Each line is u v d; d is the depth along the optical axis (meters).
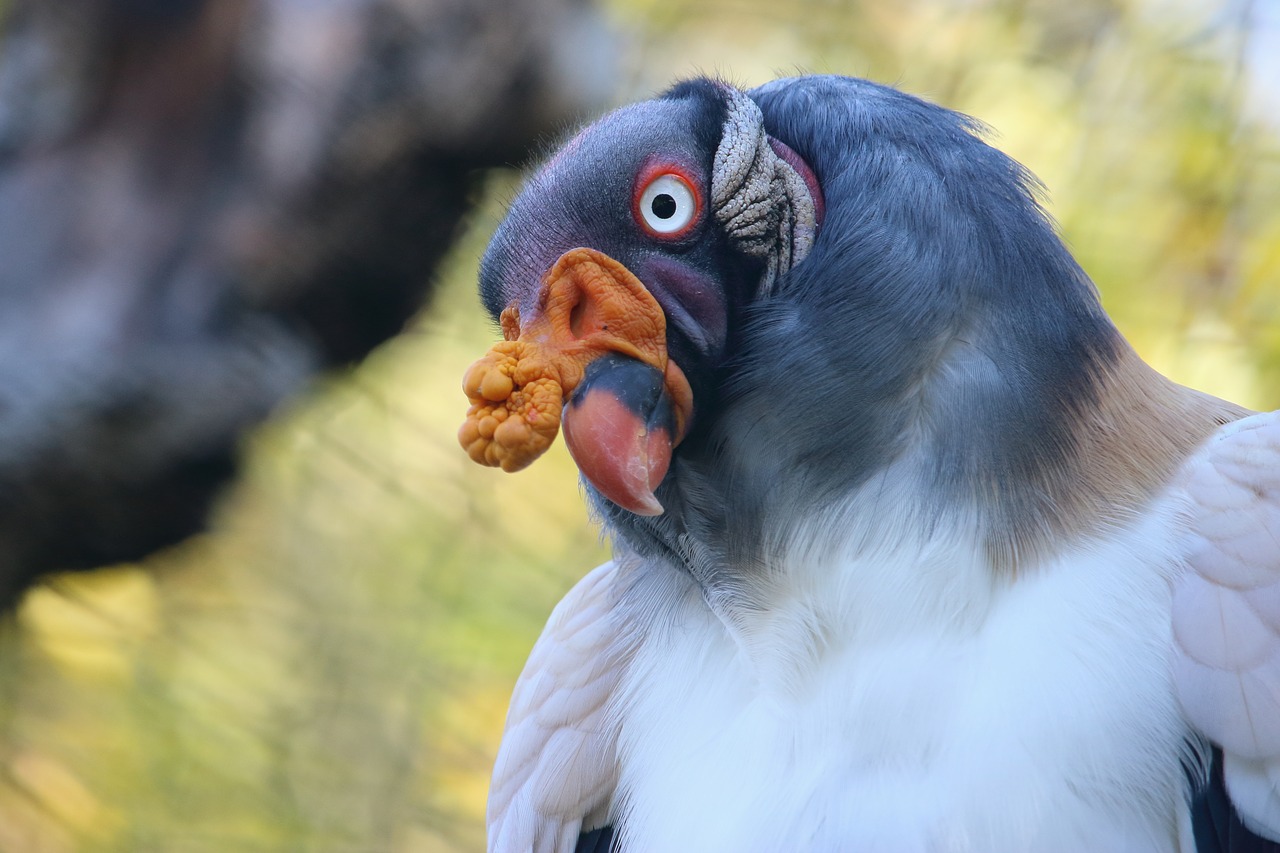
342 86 9.02
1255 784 3.59
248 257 9.20
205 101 9.05
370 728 9.14
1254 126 8.99
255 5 8.96
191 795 9.04
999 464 3.80
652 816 4.15
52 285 8.95
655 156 4.04
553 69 9.30
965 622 3.80
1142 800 3.64
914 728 3.75
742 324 4.04
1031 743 3.64
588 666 4.59
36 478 8.84
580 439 3.88
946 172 3.92
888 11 9.93
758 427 3.97
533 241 4.08
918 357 3.82
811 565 3.94
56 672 9.52
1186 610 3.69
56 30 8.98
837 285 3.89
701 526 4.12
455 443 9.73
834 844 3.71
